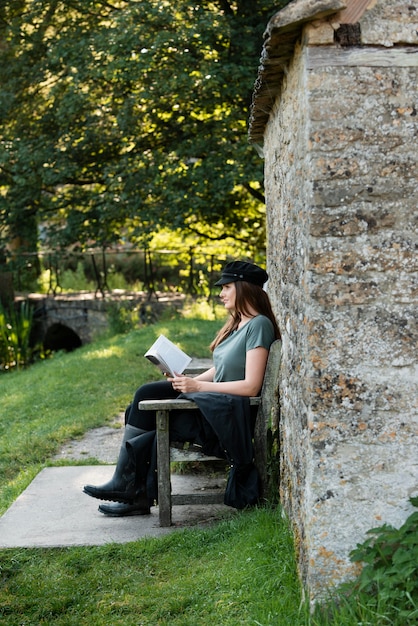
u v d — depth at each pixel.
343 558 3.09
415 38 3.01
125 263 19.48
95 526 4.51
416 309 3.07
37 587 3.74
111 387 8.76
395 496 3.10
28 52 13.57
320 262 3.05
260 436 4.36
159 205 12.33
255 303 4.50
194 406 4.29
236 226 14.74
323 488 3.09
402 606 2.83
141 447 4.48
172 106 12.33
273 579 3.39
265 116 4.70
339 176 3.04
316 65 3.01
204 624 3.20
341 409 3.08
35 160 12.79
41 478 5.58
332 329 3.07
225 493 4.37
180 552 4.00
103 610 3.46
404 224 3.05
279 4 12.01
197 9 11.72
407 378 3.08
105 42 11.62
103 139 13.14
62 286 18.66
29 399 8.73
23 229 15.15
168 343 4.53
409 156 3.04
